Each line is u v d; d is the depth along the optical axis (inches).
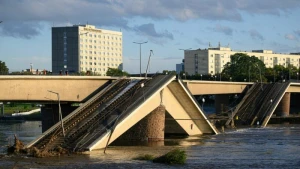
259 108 7711.6
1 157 3786.9
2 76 4220.0
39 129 6899.6
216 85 7667.3
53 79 4648.1
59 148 4020.7
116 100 4837.6
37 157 3801.7
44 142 4210.1
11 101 4517.7
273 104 7746.1
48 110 5152.6
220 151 4360.2
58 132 4335.6
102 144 4247.0
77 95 4891.7
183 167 3476.9
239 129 6683.1
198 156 4033.0
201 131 5944.9
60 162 3582.7
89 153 4030.5
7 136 5713.6
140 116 4781.0
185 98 5408.5
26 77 4389.8
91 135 4279.0
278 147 4670.3
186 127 5664.4
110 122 4431.6
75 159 3725.4
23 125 7780.5
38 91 4534.9
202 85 7317.9
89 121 4493.1
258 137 5600.4
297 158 3951.8
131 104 4694.9
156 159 3678.6
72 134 4293.8
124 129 4530.0
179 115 5541.3
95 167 3408.0
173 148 4534.9
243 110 7691.9
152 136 5078.7
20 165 3447.3
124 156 3929.6
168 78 5142.7
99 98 4916.3
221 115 7854.3
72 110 5128.0
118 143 4845.0
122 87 5132.9
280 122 7844.5
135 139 5083.7
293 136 5713.6
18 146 4101.9
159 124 5103.3
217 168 3467.0
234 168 3474.4
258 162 3737.7
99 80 5098.4
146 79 5285.4
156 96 5034.5
